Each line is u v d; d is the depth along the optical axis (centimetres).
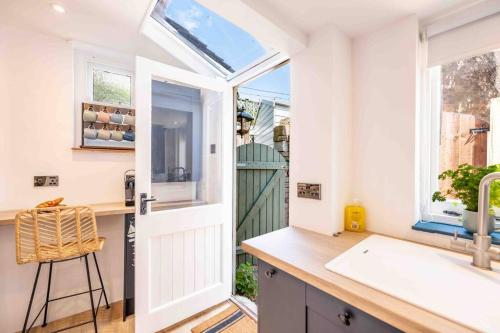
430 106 130
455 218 121
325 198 136
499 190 100
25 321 162
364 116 142
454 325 58
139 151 157
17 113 170
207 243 196
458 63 124
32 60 175
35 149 176
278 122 375
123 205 190
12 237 167
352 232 137
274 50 165
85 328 173
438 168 130
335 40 134
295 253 105
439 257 100
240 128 297
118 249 206
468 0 111
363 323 73
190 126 192
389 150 131
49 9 154
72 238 164
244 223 265
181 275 180
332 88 133
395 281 80
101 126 201
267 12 120
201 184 199
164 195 178
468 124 121
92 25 172
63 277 185
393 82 129
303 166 149
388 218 132
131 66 216
